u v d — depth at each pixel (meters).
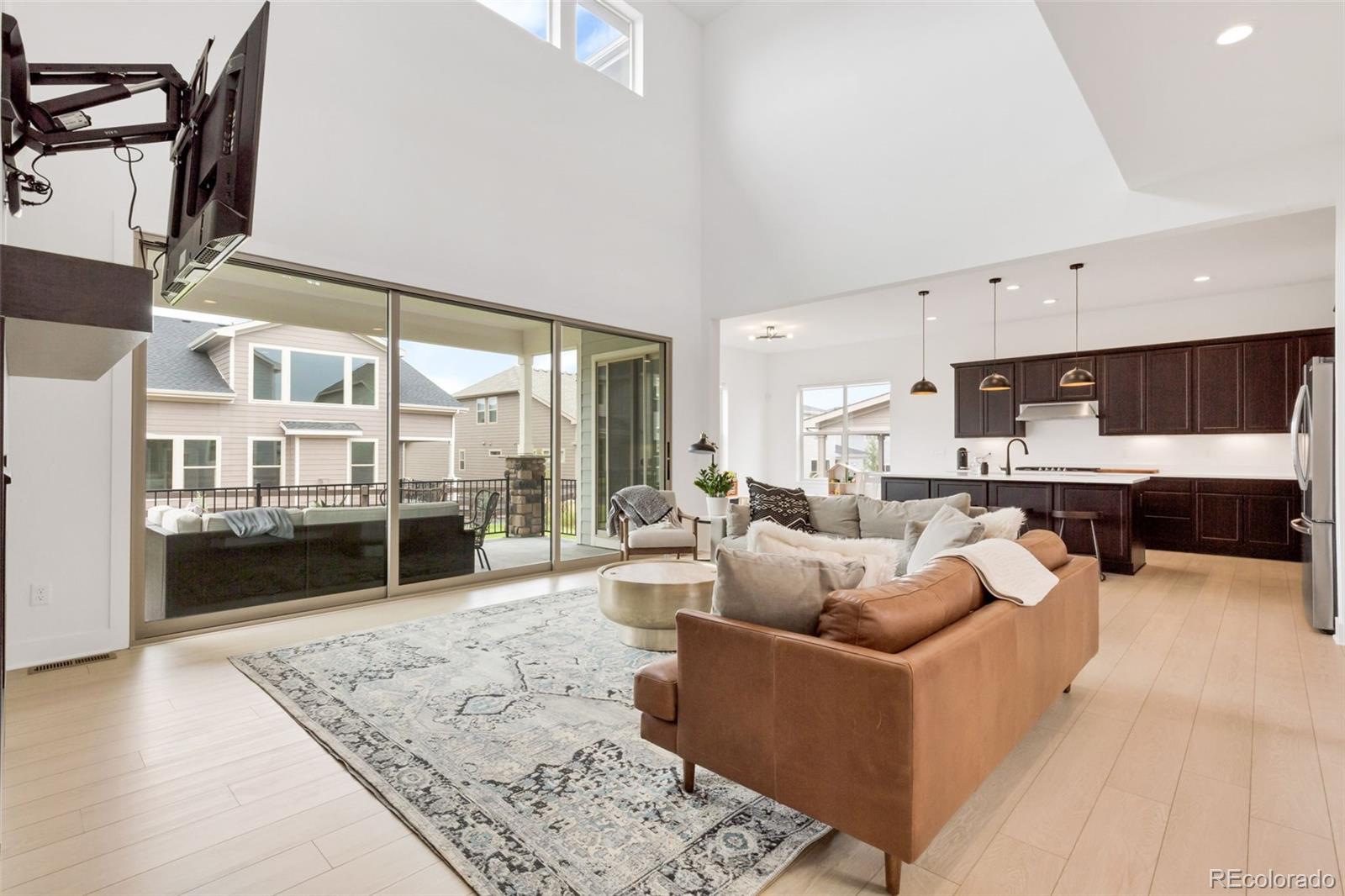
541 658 3.30
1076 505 5.79
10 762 2.23
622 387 6.21
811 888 1.62
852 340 9.83
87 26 3.32
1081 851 1.76
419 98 4.66
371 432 4.49
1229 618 4.19
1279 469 6.66
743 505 5.41
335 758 2.27
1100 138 4.30
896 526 4.81
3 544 1.08
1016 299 7.17
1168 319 7.24
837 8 5.73
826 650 1.66
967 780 1.75
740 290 6.54
